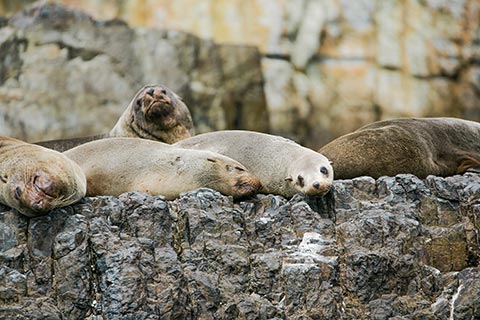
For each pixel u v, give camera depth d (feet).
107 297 108.17
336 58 257.55
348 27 258.78
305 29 257.75
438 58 258.37
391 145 132.16
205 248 114.32
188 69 250.78
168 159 123.85
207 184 122.01
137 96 157.17
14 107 241.96
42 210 109.60
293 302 112.88
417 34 260.01
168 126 155.74
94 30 251.80
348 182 122.93
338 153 130.52
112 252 110.22
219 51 252.83
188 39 252.42
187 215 115.55
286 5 258.57
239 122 250.78
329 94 255.09
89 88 246.47
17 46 247.70
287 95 253.03
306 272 113.29
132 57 250.37
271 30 256.73
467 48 259.19
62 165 112.57
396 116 255.70
